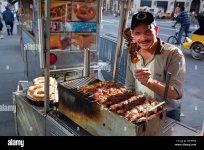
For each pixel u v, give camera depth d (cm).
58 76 339
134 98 157
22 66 707
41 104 211
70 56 345
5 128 346
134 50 187
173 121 187
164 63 178
